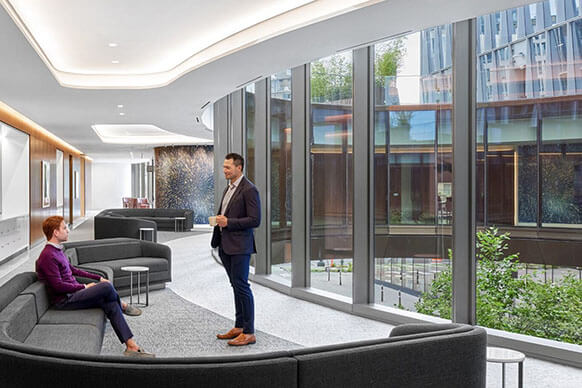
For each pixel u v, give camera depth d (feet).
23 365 8.77
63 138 62.75
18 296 15.65
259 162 30.99
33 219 47.85
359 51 22.09
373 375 9.34
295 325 20.97
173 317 22.40
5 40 20.75
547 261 17.31
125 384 8.50
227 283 31.07
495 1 15.76
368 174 22.26
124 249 28.96
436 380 9.86
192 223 72.02
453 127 18.60
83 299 17.43
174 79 28.71
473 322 18.56
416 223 20.98
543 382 14.70
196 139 72.95
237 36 23.11
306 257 26.58
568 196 16.81
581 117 16.44
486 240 18.60
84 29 23.43
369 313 22.00
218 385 8.55
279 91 29.43
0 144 37.50
